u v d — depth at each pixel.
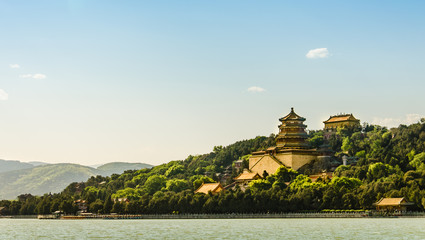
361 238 162.75
